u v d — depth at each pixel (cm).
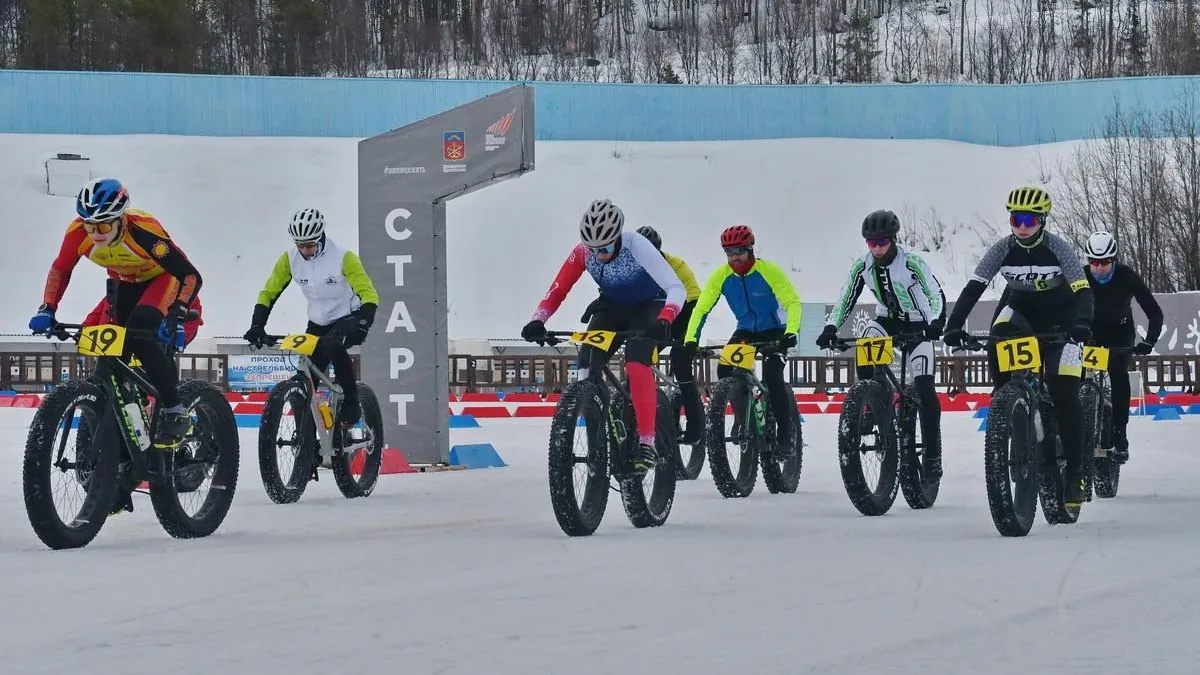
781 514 969
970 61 7969
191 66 6569
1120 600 575
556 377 2855
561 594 595
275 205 4200
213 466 864
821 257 4169
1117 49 7969
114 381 795
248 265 3950
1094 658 461
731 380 1110
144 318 806
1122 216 4022
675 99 4688
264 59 6900
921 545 765
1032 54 7850
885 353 977
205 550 760
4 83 4462
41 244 3941
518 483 1220
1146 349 1115
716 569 669
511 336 3703
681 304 855
